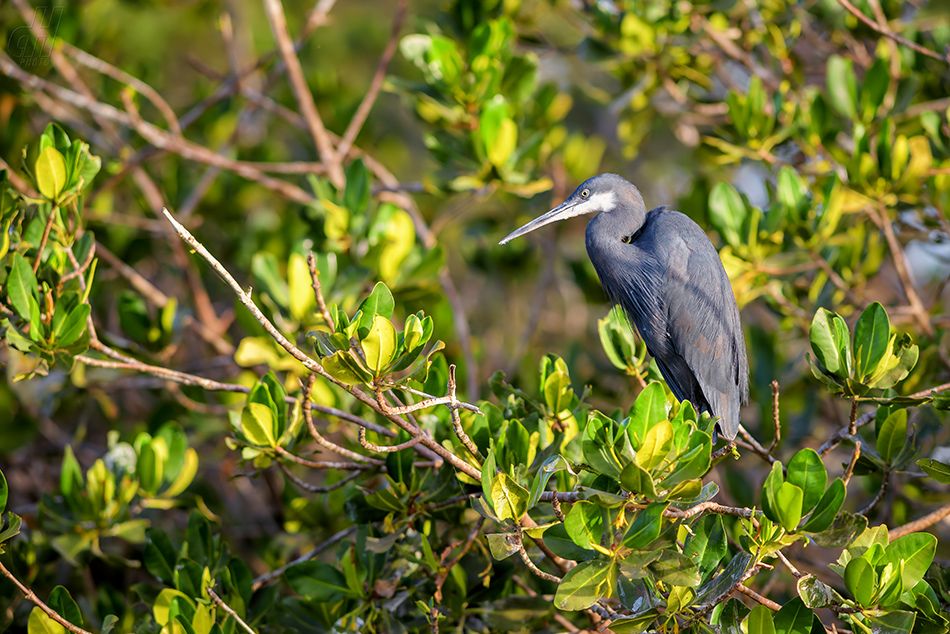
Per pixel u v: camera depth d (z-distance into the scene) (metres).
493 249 14.40
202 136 14.67
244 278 13.87
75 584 10.28
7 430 11.29
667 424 5.25
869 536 6.04
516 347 13.96
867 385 6.60
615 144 19.38
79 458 13.73
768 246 9.48
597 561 5.52
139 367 7.30
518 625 7.21
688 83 13.71
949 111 9.98
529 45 13.78
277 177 14.68
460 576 7.11
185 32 19.19
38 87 11.30
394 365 5.71
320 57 18.73
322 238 11.56
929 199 9.95
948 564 8.11
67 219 7.77
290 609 7.89
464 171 11.20
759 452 7.32
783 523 5.39
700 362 8.71
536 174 12.33
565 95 14.65
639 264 8.92
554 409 7.31
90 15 14.69
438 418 7.80
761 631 5.54
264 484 13.53
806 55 14.70
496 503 5.73
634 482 5.24
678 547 6.11
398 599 7.29
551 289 18.00
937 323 10.23
